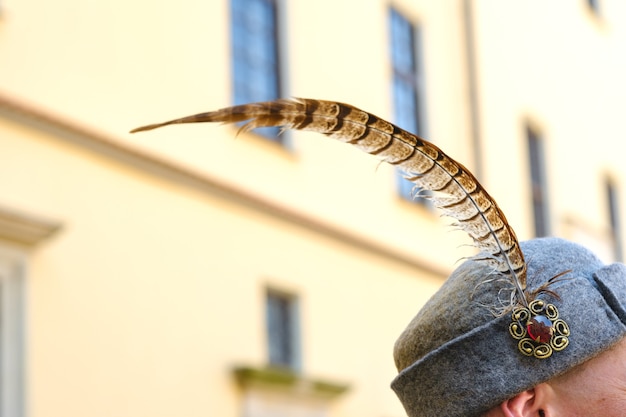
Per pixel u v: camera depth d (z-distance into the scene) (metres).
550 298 2.43
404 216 16.78
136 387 11.79
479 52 19.42
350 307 15.38
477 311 2.47
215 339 12.89
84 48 11.78
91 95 11.78
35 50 11.23
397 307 16.31
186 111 13.02
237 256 13.44
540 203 20.86
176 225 12.60
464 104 19.11
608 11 24.11
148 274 12.14
